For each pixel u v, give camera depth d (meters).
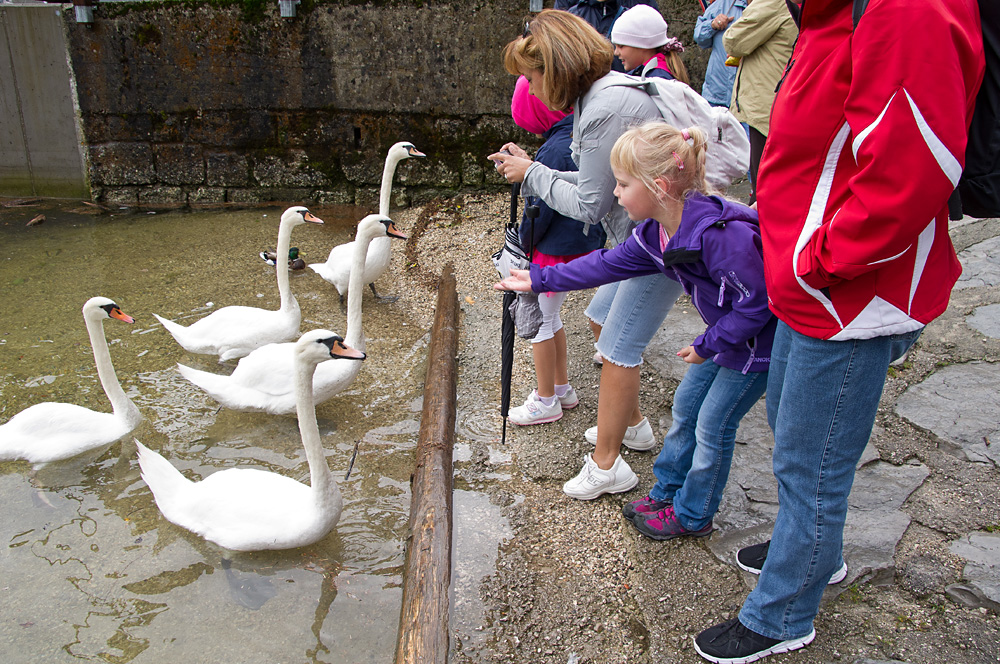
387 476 3.57
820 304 1.80
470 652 2.41
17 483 3.57
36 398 4.21
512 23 7.16
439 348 4.32
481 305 5.23
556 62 2.58
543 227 3.18
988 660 2.18
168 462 3.35
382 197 6.12
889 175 1.51
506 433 3.68
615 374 2.88
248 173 7.89
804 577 2.10
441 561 2.63
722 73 5.64
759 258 2.17
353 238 6.98
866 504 2.86
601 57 2.61
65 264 6.21
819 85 1.72
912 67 1.45
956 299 4.21
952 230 4.95
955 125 1.46
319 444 2.96
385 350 4.86
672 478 2.88
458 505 3.16
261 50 7.39
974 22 1.55
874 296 1.75
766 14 4.31
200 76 7.49
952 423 3.26
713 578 2.64
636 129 2.24
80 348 4.80
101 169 7.85
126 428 3.84
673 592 2.60
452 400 3.86
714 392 2.50
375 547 3.12
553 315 3.49
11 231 7.03
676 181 2.22
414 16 7.18
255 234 7.05
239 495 3.12
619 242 2.99
